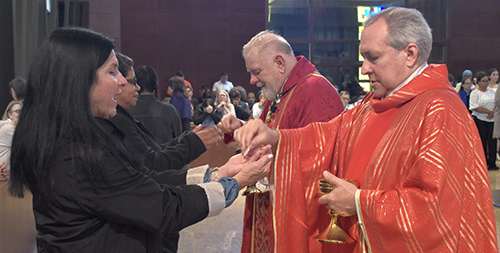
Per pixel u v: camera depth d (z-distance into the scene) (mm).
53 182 1271
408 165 1478
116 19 13109
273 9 13602
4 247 3002
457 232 1352
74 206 1282
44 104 1309
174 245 2035
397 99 1558
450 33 13766
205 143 2141
